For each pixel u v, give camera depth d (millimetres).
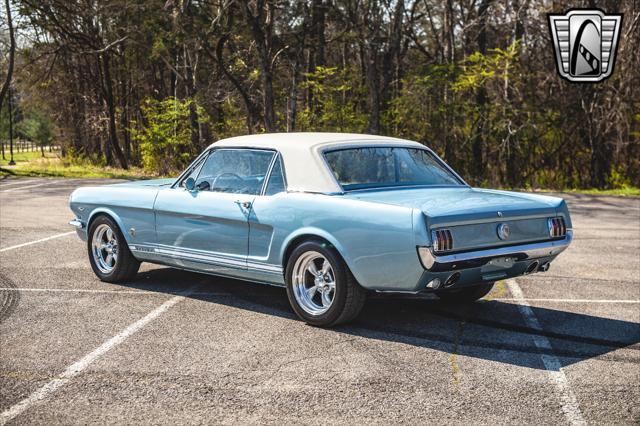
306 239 5988
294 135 6645
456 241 5316
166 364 4934
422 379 4676
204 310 6492
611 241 11570
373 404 4215
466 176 33344
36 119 77500
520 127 30266
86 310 6457
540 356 5223
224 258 6559
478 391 4461
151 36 37531
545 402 4289
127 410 4098
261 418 3986
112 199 7504
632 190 26094
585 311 6668
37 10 36375
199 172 6914
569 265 9258
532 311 6645
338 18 35562
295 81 35156
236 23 34250
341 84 36219
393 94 38438
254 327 5918
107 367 4863
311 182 5992
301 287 6031
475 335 5773
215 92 36969
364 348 5359
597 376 4789
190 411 4086
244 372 4777
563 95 30266
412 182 6367
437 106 33688
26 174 31828
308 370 4832
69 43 38188
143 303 6738
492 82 31547
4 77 39188
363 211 5512
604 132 29766
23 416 4000
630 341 5648
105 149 44969
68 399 4270
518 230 5719
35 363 4945
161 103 37062
